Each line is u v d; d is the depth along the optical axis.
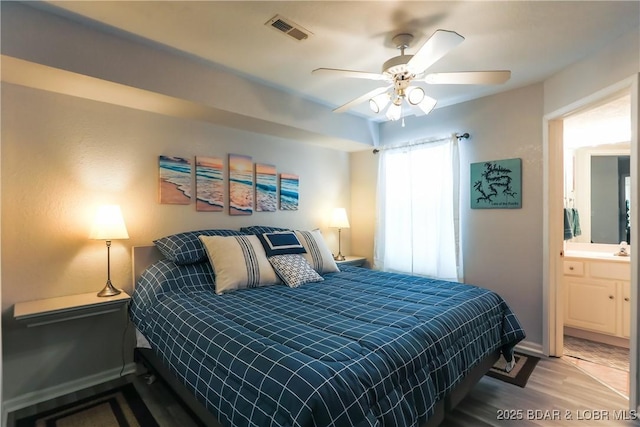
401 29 2.03
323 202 4.16
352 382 1.22
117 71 2.12
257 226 3.37
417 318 1.79
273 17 1.91
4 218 2.12
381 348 1.43
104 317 2.50
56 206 2.31
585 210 3.99
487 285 3.26
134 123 2.65
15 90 2.15
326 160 4.20
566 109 2.61
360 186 4.43
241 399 1.26
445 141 3.48
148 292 2.34
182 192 2.90
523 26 2.00
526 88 3.00
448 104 3.50
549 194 2.88
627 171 3.82
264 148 3.53
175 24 1.99
